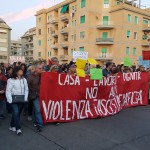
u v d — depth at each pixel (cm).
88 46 4056
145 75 1021
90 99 781
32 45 7788
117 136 612
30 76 639
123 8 3959
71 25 4425
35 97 638
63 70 1004
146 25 4331
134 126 704
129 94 967
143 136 618
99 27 4075
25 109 802
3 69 1077
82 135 614
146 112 890
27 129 655
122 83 921
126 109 933
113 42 4056
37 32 5531
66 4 4569
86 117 768
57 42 5009
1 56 6812
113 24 4066
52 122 706
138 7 4525
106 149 528
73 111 740
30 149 522
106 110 823
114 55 4078
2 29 6819
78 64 755
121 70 1062
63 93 716
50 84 688
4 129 655
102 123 726
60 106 712
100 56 4106
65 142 564
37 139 582
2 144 548
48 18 5231
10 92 592
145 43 4294
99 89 802
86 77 765
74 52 1209
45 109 685
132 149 532
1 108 763
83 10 4106
